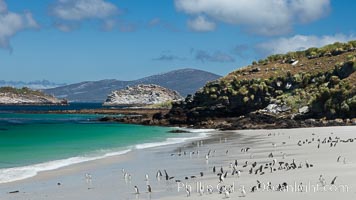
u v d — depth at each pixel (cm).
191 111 12044
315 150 5159
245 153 5356
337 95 10012
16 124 13150
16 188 3575
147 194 3136
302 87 11688
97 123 13238
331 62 12769
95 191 3366
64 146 6775
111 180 3853
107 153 5862
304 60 13800
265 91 11812
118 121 13750
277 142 6531
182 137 8356
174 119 12150
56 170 4469
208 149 6034
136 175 4078
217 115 11925
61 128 11131
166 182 3622
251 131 9250
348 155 4506
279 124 9888
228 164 4491
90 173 4269
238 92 11875
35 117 17788
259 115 10881
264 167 3981
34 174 4234
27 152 6000
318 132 7800
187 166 4525
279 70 13125
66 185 3672
